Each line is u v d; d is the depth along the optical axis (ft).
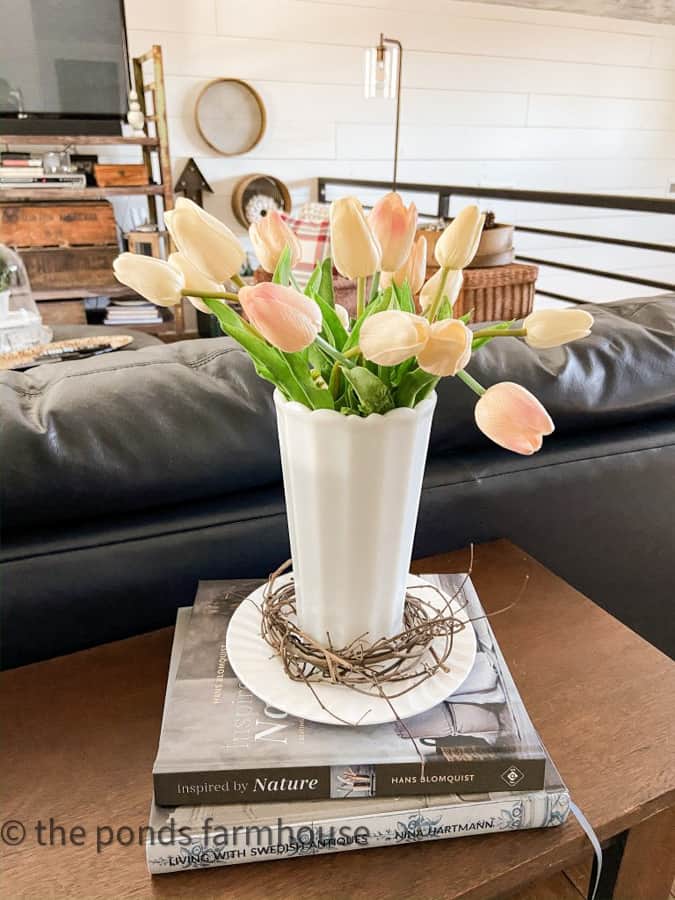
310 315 1.28
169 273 1.41
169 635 2.29
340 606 1.81
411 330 1.23
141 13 10.16
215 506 2.39
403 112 12.37
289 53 11.24
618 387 2.86
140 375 2.37
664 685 2.05
